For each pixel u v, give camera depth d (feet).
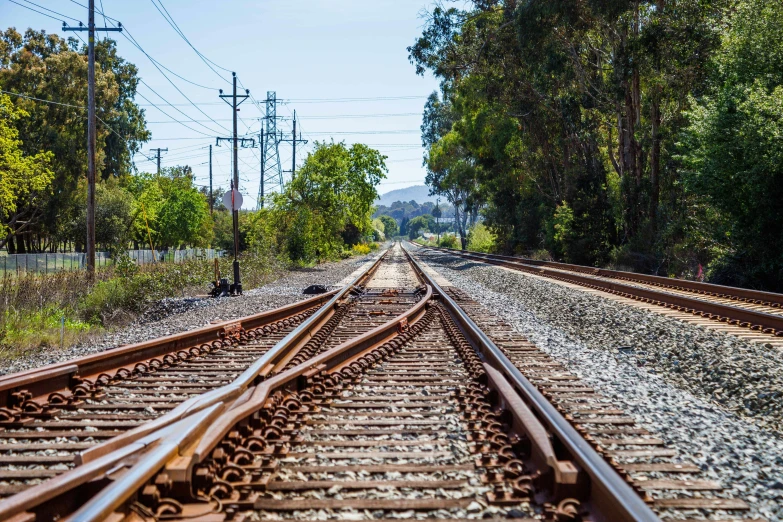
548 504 12.15
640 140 111.55
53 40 182.39
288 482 13.55
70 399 20.65
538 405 16.78
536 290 66.80
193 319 45.98
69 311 55.26
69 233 172.96
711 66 92.63
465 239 291.99
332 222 141.38
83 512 9.77
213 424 14.28
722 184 75.00
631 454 15.78
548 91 135.64
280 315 44.14
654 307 49.75
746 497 13.51
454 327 38.14
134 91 214.28
